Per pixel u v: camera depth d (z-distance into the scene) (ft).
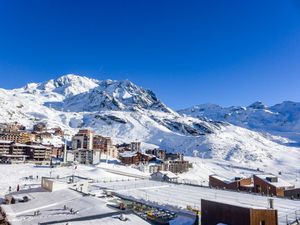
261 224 145.07
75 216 157.79
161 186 346.95
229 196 289.33
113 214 154.10
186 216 198.39
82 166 527.81
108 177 433.89
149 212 209.56
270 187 345.92
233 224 149.18
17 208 184.65
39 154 616.80
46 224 139.33
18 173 408.46
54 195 210.38
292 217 201.26
